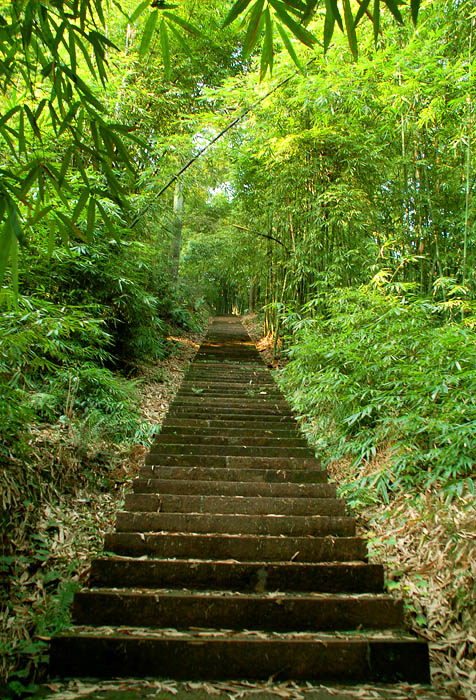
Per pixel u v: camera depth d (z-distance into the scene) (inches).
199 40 245.9
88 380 145.2
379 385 129.4
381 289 150.7
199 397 190.9
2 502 85.3
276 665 62.2
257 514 100.8
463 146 164.2
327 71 161.3
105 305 159.3
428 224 181.9
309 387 161.9
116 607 71.3
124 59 197.2
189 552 86.4
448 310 153.8
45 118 108.7
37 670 62.0
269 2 44.4
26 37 50.3
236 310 724.7
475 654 65.8
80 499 106.7
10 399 84.8
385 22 161.5
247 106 210.7
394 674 62.0
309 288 233.6
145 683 59.7
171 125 248.5
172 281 348.8
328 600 72.2
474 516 88.4
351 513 106.9
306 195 214.2
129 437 144.7
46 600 75.0
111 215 150.6
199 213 483.5
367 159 192.2
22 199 50.1
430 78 147.2
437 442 107.7
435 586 78.5
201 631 68.4
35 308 106.2
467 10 148.9
